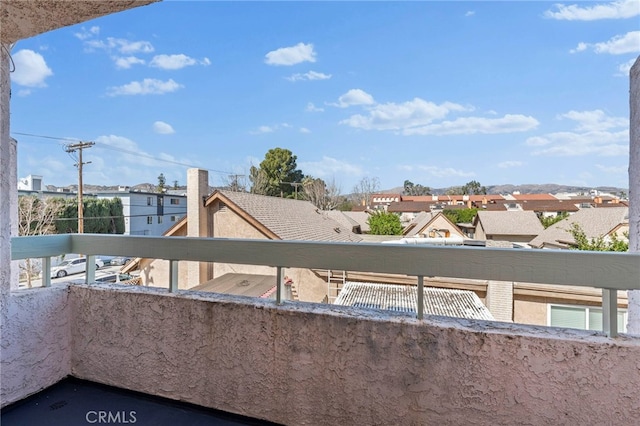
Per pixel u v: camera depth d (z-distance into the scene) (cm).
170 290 140
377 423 108
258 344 122
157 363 137
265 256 126
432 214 2408
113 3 115
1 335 132
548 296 563
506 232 2088
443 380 102
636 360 87
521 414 95
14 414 132
